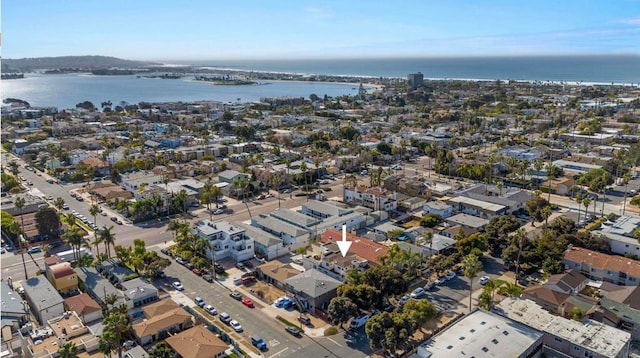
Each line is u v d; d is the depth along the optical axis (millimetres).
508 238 150500
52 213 164375
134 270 138500
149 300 121312
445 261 136750
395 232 160750
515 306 110375
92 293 123500
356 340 105375
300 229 160875
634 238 147000
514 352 91125
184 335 101812
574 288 121938
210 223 159375
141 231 172625
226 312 117438
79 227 174875
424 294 124938
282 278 129000
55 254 150875
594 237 147000
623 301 114062
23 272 139750
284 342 104812
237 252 146250
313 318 114375
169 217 187625
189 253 144375
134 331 105625
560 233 152875
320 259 138375
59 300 115812
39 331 104875
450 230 159625
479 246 143500
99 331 104562
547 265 133250
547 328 100625
